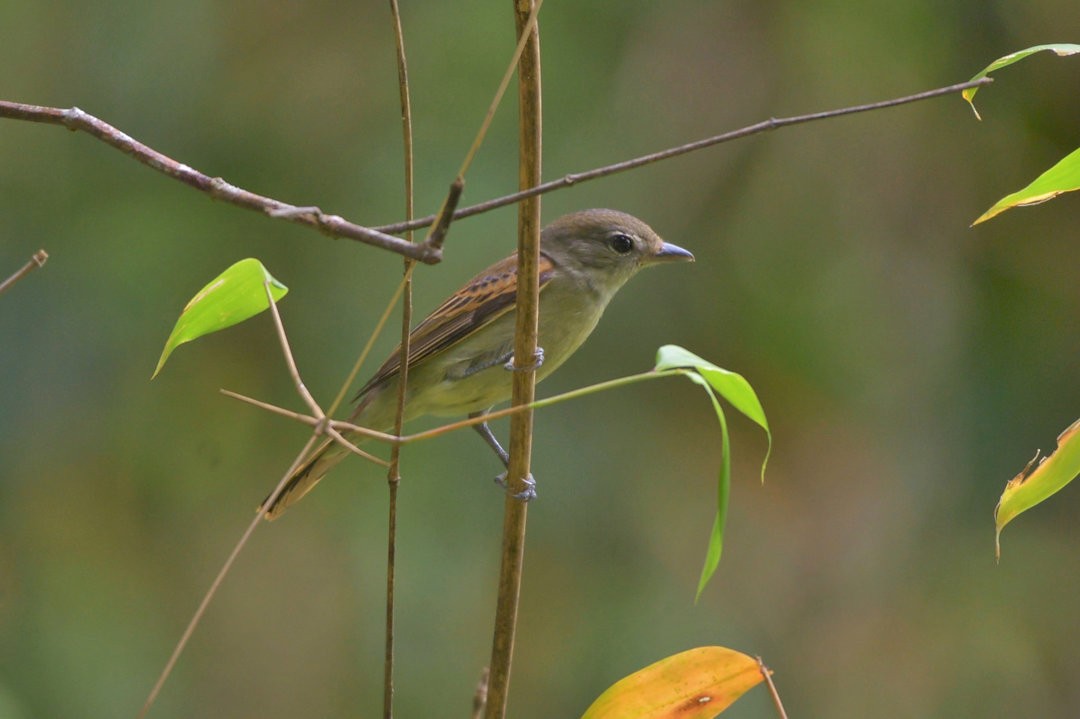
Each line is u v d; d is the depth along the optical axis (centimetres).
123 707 1199
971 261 1355
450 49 1338
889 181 1360
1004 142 1354
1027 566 1312
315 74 1384
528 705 1220
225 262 1305
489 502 1248
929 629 1299
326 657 1263
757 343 1342
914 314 1342
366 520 1268
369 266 1295
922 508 1331
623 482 1288
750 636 1275
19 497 1248
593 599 1252
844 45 1359
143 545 1281
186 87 1360
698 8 1383
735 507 1327
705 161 1352
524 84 538
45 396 1263
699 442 1342
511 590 569
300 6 1405
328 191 1338
